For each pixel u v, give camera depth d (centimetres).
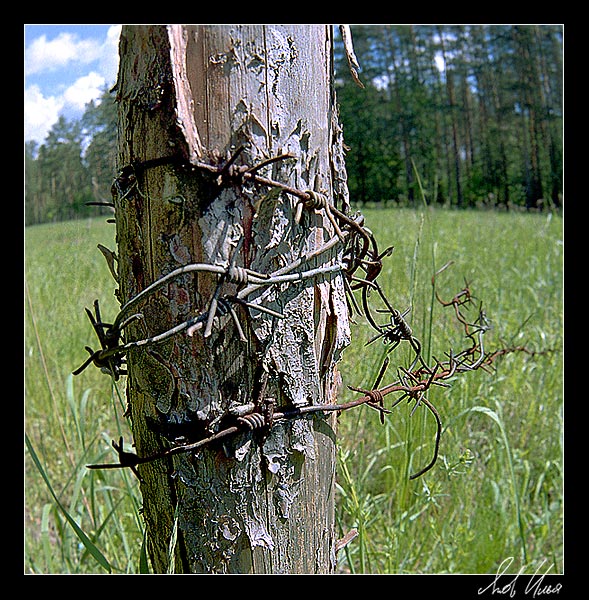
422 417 77
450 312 115
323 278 50
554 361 114
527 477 89
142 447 50
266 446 49
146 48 46
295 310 49
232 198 46
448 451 82
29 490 105
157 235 47
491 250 207
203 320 45
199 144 46
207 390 47
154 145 46
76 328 141
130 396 51
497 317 123
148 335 48
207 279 47
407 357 72
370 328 78
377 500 85
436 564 81
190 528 49
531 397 112
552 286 153
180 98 45
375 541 86
